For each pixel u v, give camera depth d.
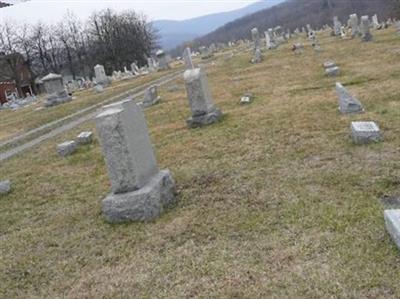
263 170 9.34
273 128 12.48
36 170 13.80
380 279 5.00
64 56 90.75
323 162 9.07
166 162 11.28
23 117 30.69
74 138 18.12
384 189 7.34
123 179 7.88
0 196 11.56
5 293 6.38
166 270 6.14
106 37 89.38
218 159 10.73
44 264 7.09
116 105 7.86
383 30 38.50
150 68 54.25
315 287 5.09
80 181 11.48
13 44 85.62
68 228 8.38
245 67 31.19
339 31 44.66
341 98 12.51
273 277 5.46
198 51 76.88
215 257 6.22
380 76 17.25
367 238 5.92
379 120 11.05
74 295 5.97
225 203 8.02
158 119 17.70
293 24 132.25
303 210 7.10
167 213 7.98
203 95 14.44
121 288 5.92
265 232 6.66
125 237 7.37
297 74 22.56
